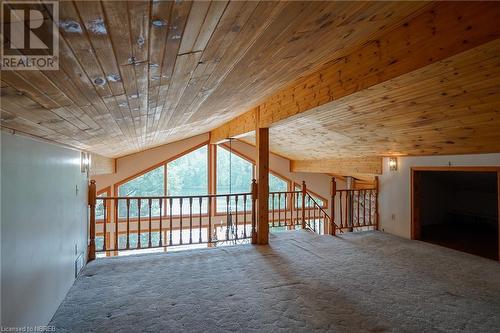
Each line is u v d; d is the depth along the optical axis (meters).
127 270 3.59
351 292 3.06
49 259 2.33
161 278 3.36
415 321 2.51
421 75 2.97
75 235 3.21
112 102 1.80
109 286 3.12
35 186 2.02
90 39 0.92
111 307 2.66
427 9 1.94
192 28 1.08
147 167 8.09
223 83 2.27
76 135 2.51
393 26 2.16
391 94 3.58
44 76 1.06
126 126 2.91
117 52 1.09
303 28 1.50
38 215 2.08
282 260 4.05
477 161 4.57
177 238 8.48
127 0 0.76
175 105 2.57
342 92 2.86
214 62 1.64
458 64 2.64
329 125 5.41
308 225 7.83
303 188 6.28
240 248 4.61
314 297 2.92
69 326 2.33
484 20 1.69
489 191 6.67
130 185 8.00
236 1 0.97
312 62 2.56
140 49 1.13
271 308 2.68
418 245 5.09
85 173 3.78
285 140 7.54
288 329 2.34
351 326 2.40
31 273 1.96
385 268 3.83
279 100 4.20
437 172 6.73
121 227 7.82
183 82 1.87
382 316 2.58
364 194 6.54
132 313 2.56
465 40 1.78
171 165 8.44
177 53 1.30
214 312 2.60
